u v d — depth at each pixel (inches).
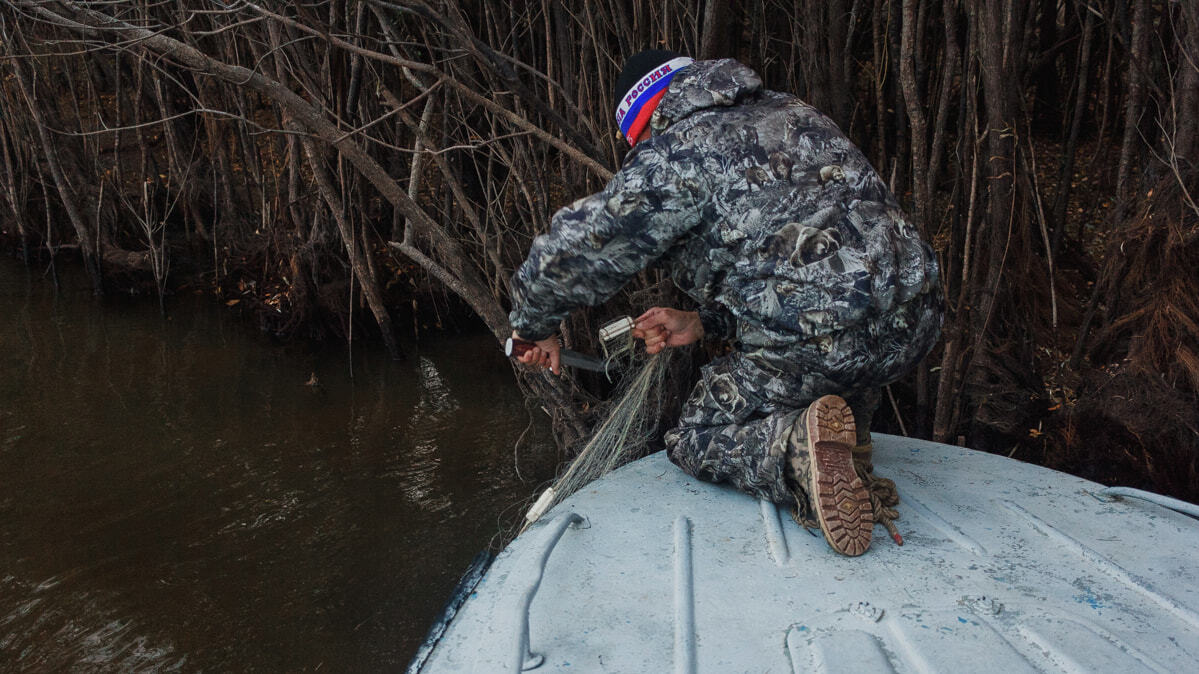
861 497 73.8
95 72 289.7
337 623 115.9
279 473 156.9
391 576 126.0
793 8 157.8
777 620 65.8
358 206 205.6
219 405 187.0
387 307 230.5
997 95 130.4
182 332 233.6
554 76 159.6
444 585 123.5
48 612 118.0
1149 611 66.2
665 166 70.1
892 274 71.5
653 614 66.8
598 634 64.4
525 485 151.3
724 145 70.4
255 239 264.2
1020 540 77.3
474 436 171.6
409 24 171.0
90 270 261.1
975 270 142.4
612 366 111.5
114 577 126.0
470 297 134.6
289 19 121.2
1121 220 144.4
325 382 200.1
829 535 72.6
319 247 229.5
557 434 155.4
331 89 185.2
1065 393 143.3
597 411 146.9
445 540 135.2
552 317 76.8
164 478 154.7
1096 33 251.4
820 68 142.3
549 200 161.8
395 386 197.8
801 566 73.1
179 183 267.6
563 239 71.5
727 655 61.8
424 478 154.6
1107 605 67.0
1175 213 130.1
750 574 72.1
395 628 114.4
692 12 142.3
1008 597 68.2
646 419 126.3
